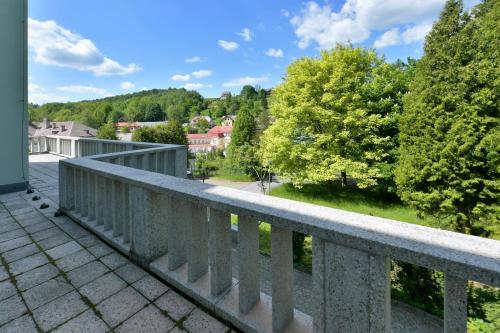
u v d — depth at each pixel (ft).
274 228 4.40
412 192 37.55
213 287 5.65
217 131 192.65
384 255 3.16
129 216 7.87
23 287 6.56
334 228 3.59
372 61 50.62
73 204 11.44
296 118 48.49
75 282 6.76
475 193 32.50
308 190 58.65
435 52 35.76
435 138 34.91
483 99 31.42
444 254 2.80
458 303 2.89
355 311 3.58
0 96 15.03
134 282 6.74
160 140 92.84
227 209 4.92
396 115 45.68
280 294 4.56
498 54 31.50
